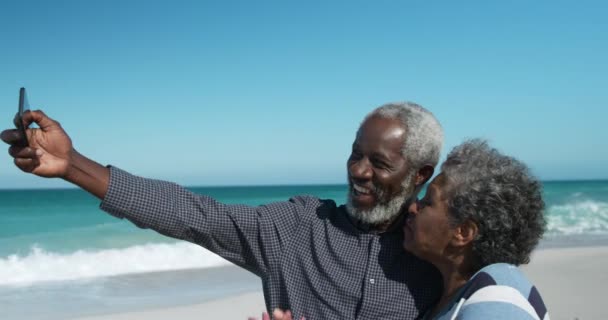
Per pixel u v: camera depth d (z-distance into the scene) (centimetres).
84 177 227
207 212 255
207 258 1452
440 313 202
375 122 265
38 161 206
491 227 200
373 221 260
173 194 250
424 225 219
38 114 205
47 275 1272
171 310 936
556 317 852
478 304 172
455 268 218
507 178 202
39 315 915
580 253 1521
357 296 257
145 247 1549
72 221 2533
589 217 2661
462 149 219
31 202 4366
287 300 266
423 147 263
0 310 950
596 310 891
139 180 243
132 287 1147
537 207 206
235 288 1130
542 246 1839
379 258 260
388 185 260
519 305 167
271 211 273
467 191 204
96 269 1334
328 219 273
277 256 267
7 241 1769
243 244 267
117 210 237
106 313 920
